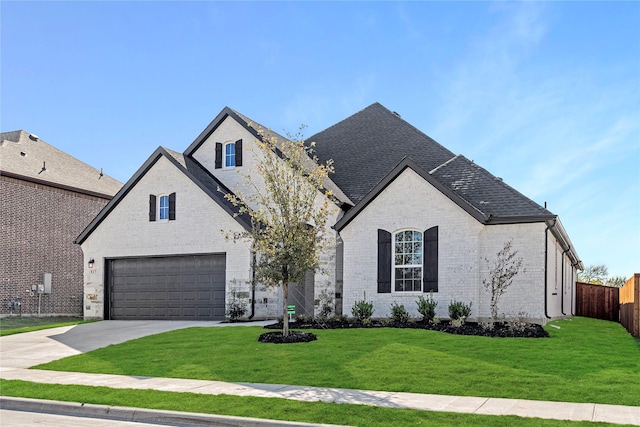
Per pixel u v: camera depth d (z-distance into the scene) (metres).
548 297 19.48
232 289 22.69
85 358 15.40
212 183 24.70
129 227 25.25
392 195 20.34
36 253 30.11
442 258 19.31
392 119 27.78
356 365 12.81
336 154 27.27
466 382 11.16
